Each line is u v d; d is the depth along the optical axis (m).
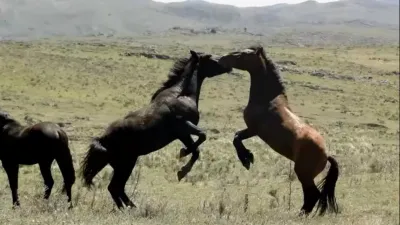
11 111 43.28
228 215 12.26
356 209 17.56
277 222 12.18
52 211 11.73
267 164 27.09
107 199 15.67
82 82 57.25
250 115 13.20
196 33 167.62
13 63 60.22
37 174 21.56
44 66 61.28
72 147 29.52
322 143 12.80
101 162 12.43
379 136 47.16
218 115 50.19
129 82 61.22
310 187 12.94
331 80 76.44
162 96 12.77
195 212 12.72
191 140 12.79
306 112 56.28
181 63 13.19
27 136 13.19
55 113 44.41
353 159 29.75
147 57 78.00
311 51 110.69
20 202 14.15
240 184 21.81
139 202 14.70
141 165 24.47
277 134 12.95
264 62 13.27
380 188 21.56
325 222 12.77
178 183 21.30
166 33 165.25
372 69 90.06
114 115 46.50
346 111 58.66
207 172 23.84
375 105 64.56
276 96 13.16
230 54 13.25
